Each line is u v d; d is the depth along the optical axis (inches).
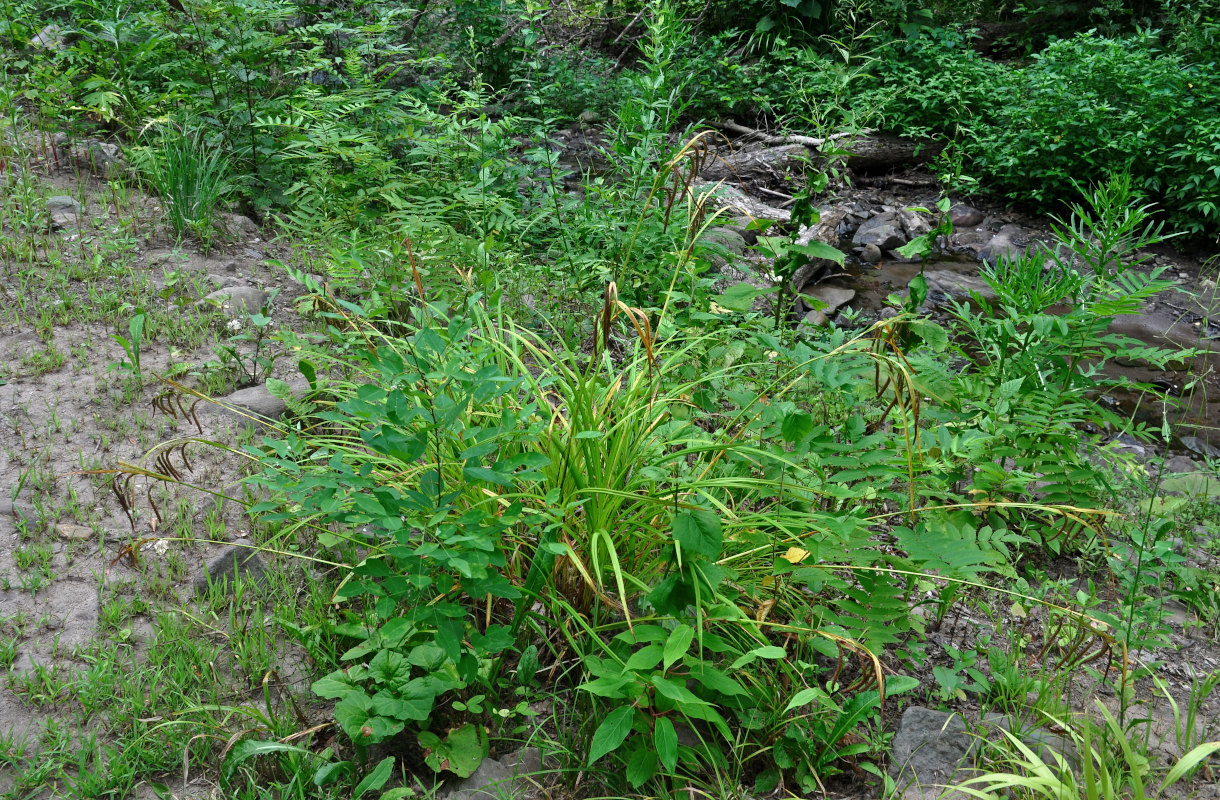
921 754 99.3
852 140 202.7
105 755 93.2
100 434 141.4
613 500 105.8
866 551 111.1
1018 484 129.4
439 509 91.2
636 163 222.1
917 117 429.4
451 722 100.0
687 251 165.9
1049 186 401.7
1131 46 443.5
